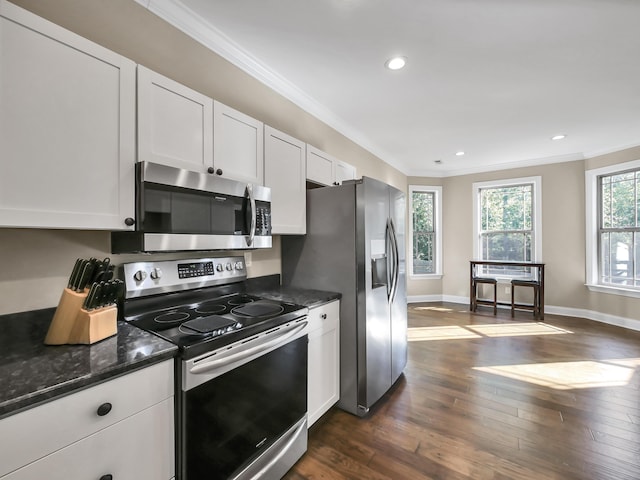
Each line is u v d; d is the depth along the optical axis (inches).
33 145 37.1
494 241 205.2
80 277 43.3
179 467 42.5
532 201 191.9
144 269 58.0
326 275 87.0
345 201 83.5
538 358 117.0
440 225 221.9
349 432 73.9
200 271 68.0
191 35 68.9
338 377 83.4
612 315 162.1
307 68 88.4
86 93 41.9
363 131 139.9
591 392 90.7
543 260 187.0
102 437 34.2
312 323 71.9
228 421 48.8
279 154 79.0
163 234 49.7
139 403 37.8
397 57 83.0
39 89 37.6
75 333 42.3
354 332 81.6
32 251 46.3
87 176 42.1
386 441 70.3
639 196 152.8
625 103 111.0
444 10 65.5
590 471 60.0
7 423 27.6
